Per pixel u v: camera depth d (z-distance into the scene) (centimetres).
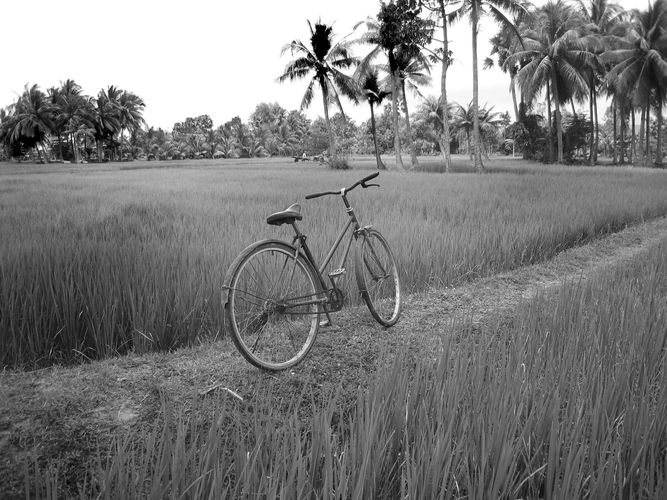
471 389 243
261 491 170
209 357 354
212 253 524
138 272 436
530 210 1011
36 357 359
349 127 9069
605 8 4300
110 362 344
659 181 1998
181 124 11612
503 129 8488
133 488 168
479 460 193
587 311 397
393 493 191
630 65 3844
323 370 338
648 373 271
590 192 1446
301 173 2739
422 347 375
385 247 462
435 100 6431
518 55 3869
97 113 7438
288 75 3653
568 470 170
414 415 219
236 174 2694
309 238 617
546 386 243
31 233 668
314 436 194
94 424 256
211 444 188
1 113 7419
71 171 3747
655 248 701
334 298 371
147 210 976
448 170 2998
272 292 335
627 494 190
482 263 651
